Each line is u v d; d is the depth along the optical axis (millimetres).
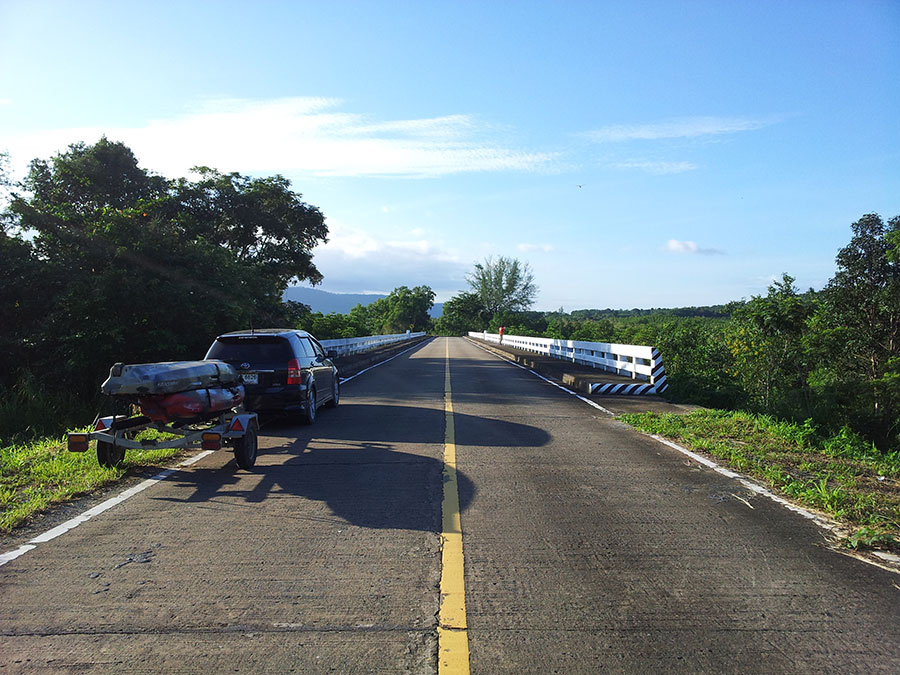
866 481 6930
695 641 3305
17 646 3234
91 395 16016
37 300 16469
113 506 5738
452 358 33156
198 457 7855
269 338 10023
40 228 17094
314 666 3041
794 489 6238
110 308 15727
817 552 4633
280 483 6543
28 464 7336
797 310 16891
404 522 5258
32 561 4395
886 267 16750
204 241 18812
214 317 17391
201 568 4270
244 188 30016
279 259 30641
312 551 4586
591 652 3184
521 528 5113
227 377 7812
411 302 109312
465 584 4008
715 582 4070
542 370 23344
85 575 4148
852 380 14102
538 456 7918
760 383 16797
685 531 5070
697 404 13523
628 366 17359
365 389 16375
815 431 10500
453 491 6223
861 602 3791
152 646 3232
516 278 99688
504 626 3451
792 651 3211
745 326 18875
